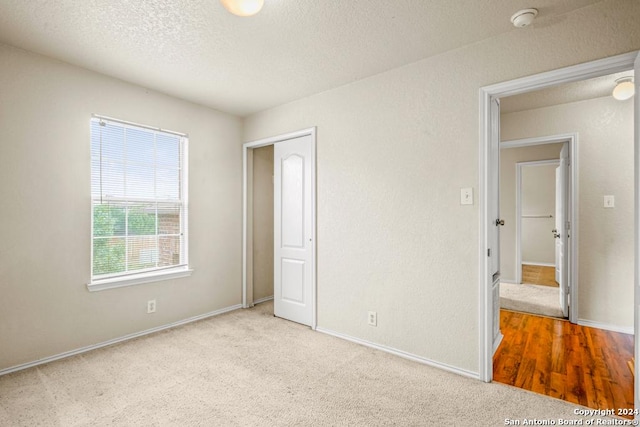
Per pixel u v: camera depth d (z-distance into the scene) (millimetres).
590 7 1896
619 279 3207
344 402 1997
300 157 3482
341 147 3059
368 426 1774
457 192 2377
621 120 3199
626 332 3150
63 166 2607
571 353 2697
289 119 3521
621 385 2186
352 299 2971
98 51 2432
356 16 1987
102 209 2869
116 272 2959
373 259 2826
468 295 2330
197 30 2148
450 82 2404
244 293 4062
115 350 2754
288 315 3596
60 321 2594
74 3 1857
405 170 2635
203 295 3639
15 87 2373
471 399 2027
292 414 1879
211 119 3713
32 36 2223
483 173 2260
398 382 2234
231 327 3342
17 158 2387
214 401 2006
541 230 7035
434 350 2480
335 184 3100
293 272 3553
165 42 2301
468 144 2326
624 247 3189
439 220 2459
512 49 2148
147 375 2326
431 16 1988
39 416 1852
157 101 3211
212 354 2680
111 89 2879
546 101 3381
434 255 2484
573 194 3400
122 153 2992
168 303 3314
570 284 3465
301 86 3082
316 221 3246
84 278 2727
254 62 2600
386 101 2746
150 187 3205
